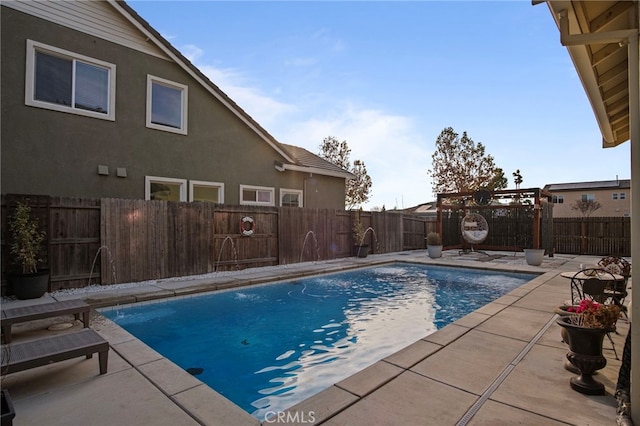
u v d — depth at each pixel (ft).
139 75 30.91
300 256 36.52
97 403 8.87
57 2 26.55
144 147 31.12
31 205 20.88
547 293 22.09
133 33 30.63
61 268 22.00
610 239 47.39
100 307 19.53
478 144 85.05
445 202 88.38
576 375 10.17
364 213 45.34
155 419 8.14
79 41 27.61
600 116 16.88
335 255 40.73
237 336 16.79
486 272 34.63
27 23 25.22
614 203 105.40
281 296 24.66
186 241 27.66
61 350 9.70
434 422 7.84
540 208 41.75
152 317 19.45
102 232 23.45
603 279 14.11
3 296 20.04
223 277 27.58
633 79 8.04
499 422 7.85
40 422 8.03
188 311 20.65
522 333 14.17
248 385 11.94
